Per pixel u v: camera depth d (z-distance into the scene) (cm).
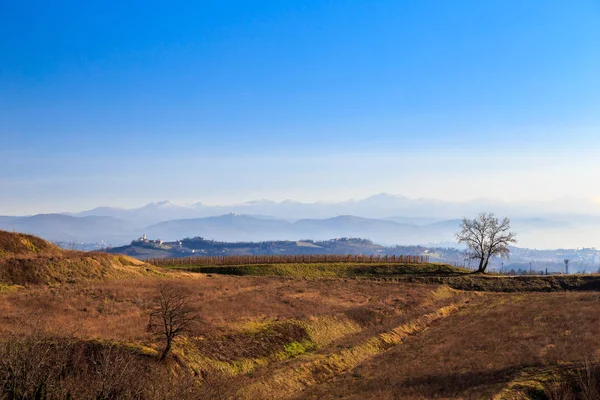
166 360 3731
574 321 5866
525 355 4350
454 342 5278
